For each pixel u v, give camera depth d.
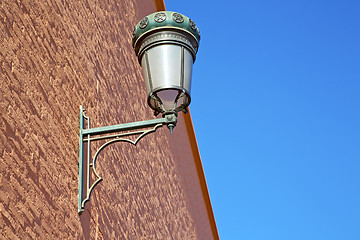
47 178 3.23
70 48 4.11
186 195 7.99
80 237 3.61
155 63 3.28
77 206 3.61
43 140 3.27
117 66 5.45
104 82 4.89
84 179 3.85
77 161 3.73
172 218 6.89
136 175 5.51
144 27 3.38
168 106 3.24
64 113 3.69
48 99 3.47
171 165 7.32
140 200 5.48
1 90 2.88
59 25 3.95
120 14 5.93
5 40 3.03
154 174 6.31
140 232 5.26
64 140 3.58
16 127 2.97
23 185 2.93
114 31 5.59
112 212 4.48
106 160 4.60
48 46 3.65
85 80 4.33
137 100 6.02
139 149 5.83
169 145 7.39
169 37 3.33
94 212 4.03
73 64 4.10
